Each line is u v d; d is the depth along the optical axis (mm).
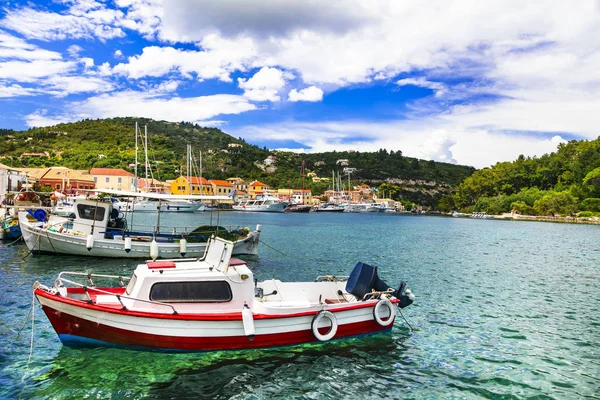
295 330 12648
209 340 11812
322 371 11578
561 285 24938
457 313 18141
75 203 28141
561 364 12680
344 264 30609
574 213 125312
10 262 25625
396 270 29297
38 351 12000
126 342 11625
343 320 13305
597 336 15352
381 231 67125
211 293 12141
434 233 66562
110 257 27531
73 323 11586
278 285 14828
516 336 15227
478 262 34281
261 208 135125
